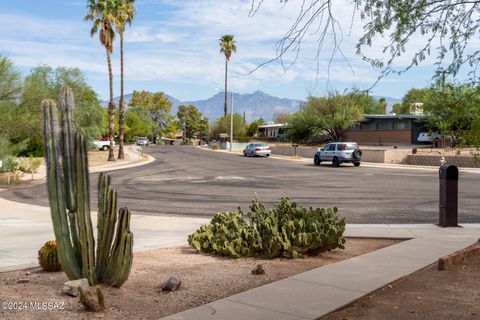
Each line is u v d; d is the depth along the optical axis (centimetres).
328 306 630
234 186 2502
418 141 6394
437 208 1653
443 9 631
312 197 1995
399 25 628
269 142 8906
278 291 696
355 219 1437
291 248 940
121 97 5162
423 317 604
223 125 10631
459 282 766
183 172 3506
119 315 594
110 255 717
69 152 700
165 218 1505
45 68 4372
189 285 740
